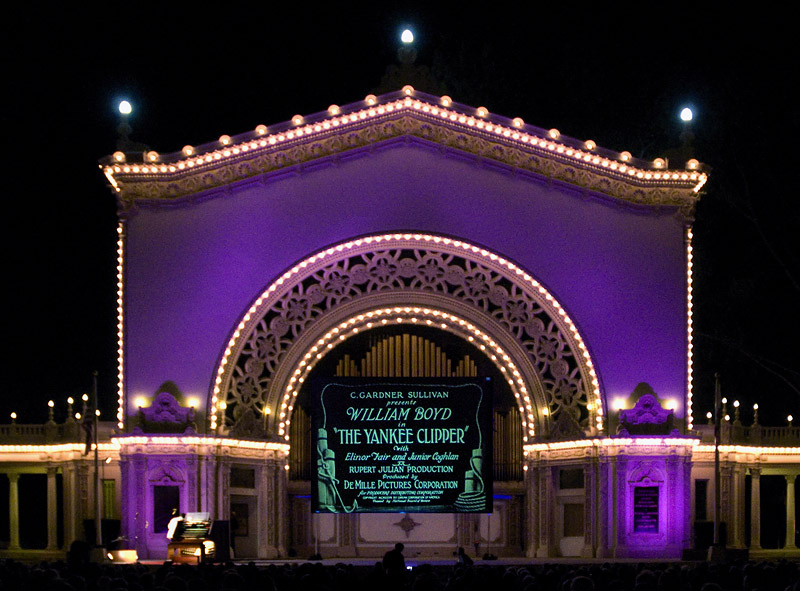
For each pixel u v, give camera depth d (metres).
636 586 16.44
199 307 37.88
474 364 40.72
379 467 38.22
